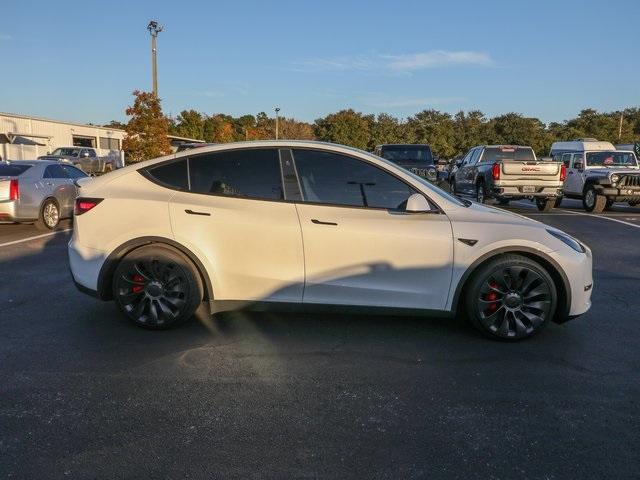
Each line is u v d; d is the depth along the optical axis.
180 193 4.63
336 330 4.78
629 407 3.44
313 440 3.02
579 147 20.16
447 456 2.88
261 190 4.59
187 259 4.56
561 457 2.88
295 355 4.22
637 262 8.20
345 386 3.70
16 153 31.64
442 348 4.40
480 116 66.50
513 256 4.50
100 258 4.63
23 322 4.93
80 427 3.12
